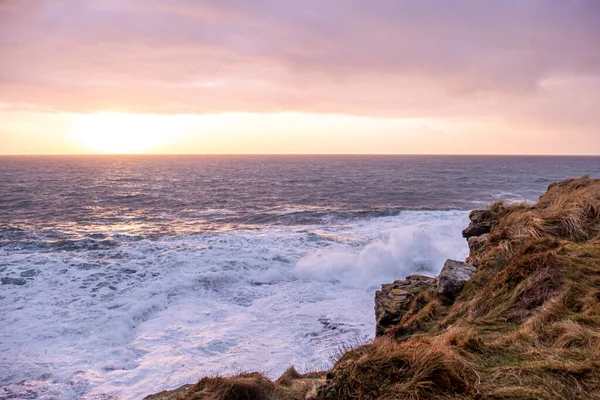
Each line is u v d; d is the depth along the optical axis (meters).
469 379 3.94
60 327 12.88
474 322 5.84
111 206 45.75
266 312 14.10
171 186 70.25
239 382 5.58
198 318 13.64
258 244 23.97
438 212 38.34
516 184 69.62
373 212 39.03
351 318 13.33
